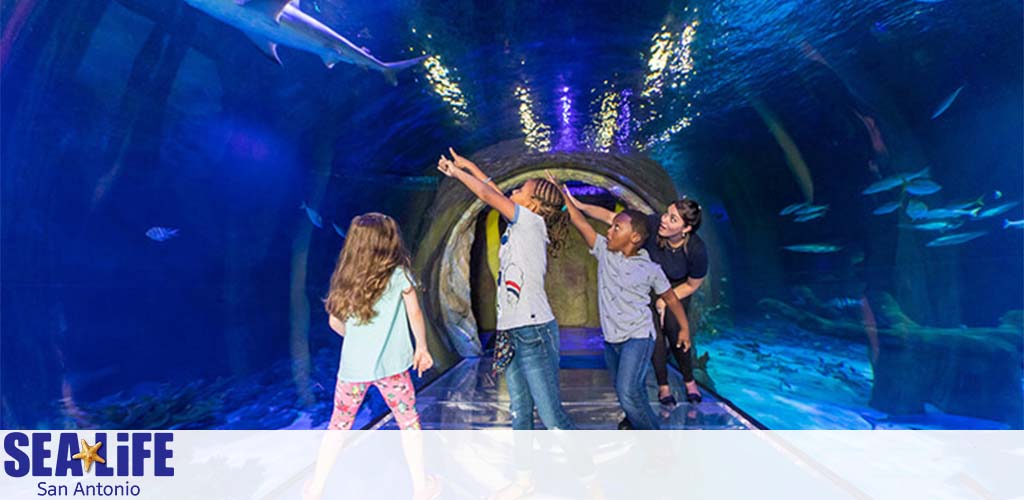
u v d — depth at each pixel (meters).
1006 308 5.62
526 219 2.84
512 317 2.76
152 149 3.94
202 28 3.42
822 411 5.20
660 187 9.03
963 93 4.89
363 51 4.03
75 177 3.36
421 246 8.65
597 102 5.96
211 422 4.02
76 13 2.67
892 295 6.52
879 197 6.54
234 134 4.49
